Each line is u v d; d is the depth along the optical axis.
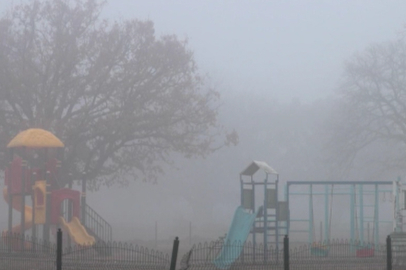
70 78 36.19
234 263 18.52
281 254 20.22
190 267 17.97
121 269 17.14
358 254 21.00
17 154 36.03
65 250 22.69
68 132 34.91
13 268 18.66
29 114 37.00
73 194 28.28
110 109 36.53
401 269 18.50
